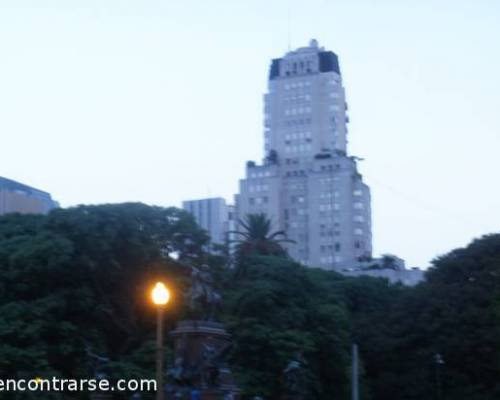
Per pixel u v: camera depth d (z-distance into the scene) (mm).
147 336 65125
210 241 75562
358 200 199750
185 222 70125
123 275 65750
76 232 63719
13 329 58094
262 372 65875
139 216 67750
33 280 62688
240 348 66375
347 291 101125
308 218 199125
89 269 63406
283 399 59031
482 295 87188
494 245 92312
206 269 60219
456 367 86000
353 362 71500
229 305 70250
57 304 60844
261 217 102625
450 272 92438
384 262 180875
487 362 84188
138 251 65375
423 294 90312
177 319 63969
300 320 71438
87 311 63000
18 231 69812
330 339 73312
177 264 67750
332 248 195500
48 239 63000
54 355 59344
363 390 80562
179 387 45156
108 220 65062
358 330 90562
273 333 66750
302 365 64750
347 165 198750
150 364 60250
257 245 93812
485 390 83750
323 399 74312
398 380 86750
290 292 73000
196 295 47219
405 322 89250
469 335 85062
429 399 84938
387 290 103688
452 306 87750
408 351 88750
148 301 65188
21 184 146000
